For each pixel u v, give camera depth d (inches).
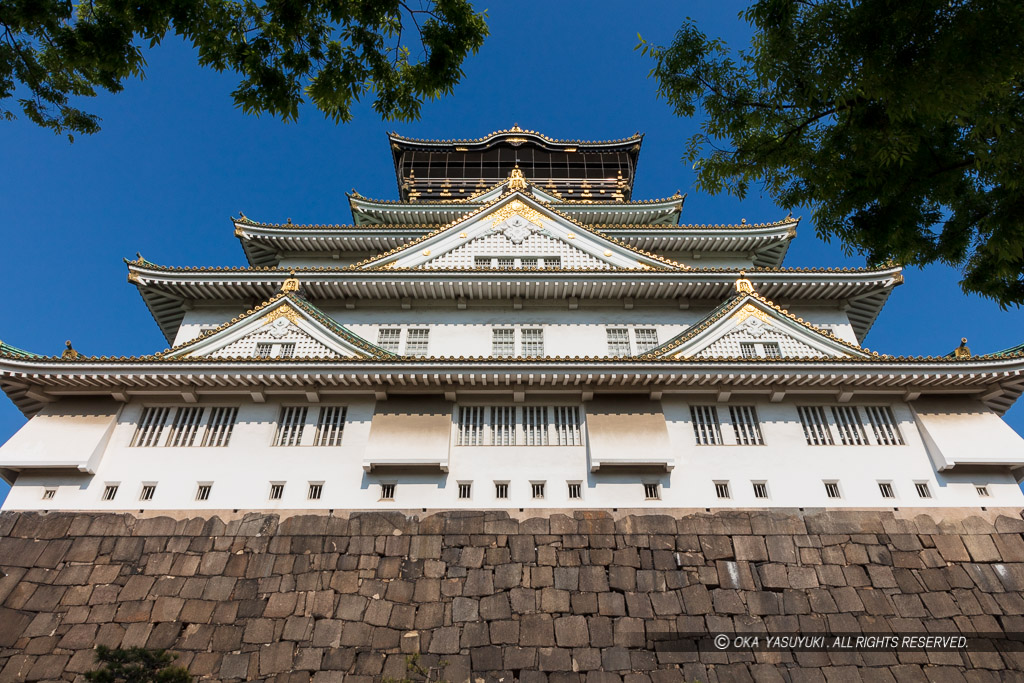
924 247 438.6
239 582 598.5
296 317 794.8
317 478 673.6
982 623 573.9
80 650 555.8
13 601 586.2
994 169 389.7
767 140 440.1
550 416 718.5
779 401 729.6
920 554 620.4
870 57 357.7
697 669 542.6
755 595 589.9
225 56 442.3
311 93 460.4
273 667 542.9
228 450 693.3
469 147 1471.5
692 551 618.8
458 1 455.8
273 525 637.9
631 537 627.5
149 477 673.6
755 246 1042.7
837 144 419.8
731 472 678.5
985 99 373.4
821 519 644.1
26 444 677.9
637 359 693.3
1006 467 678.5
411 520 641.6
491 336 880.3
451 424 709.3
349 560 611.8
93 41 434.9
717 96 439.2
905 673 542.6
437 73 471.5
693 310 909.8
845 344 758.5
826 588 595.8
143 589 594.6
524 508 653.3
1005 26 326.6
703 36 437.4
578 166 1470.2
